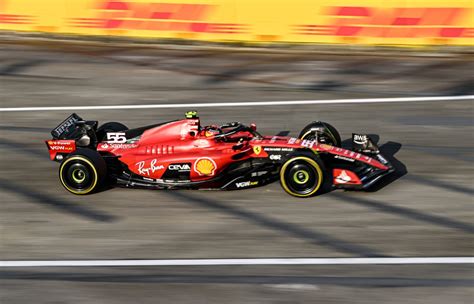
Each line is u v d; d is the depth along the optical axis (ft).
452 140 153.28
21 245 110.22
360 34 227.20
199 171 126.93
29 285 98.84
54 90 195.31
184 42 239.30
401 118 168.76
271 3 230.27
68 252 107.76
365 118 169.48
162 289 97.19
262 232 112.57
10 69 214.48
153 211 121.39
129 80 203.41
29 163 144.97
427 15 221.25
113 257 105.81
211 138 129.08
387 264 101.96
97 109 179.73
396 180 132.36
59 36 245.04
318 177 121.90
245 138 131.54
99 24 243.40
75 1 242.58
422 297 93.91
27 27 245.45
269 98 185.68
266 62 218.59
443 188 128.06
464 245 106.63
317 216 117.50
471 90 188.14
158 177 128.88
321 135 138.92
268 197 125.59
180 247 108.37
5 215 121.08
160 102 184.24
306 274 99.96
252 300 94.38
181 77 205.46
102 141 135.33
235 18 233.76
